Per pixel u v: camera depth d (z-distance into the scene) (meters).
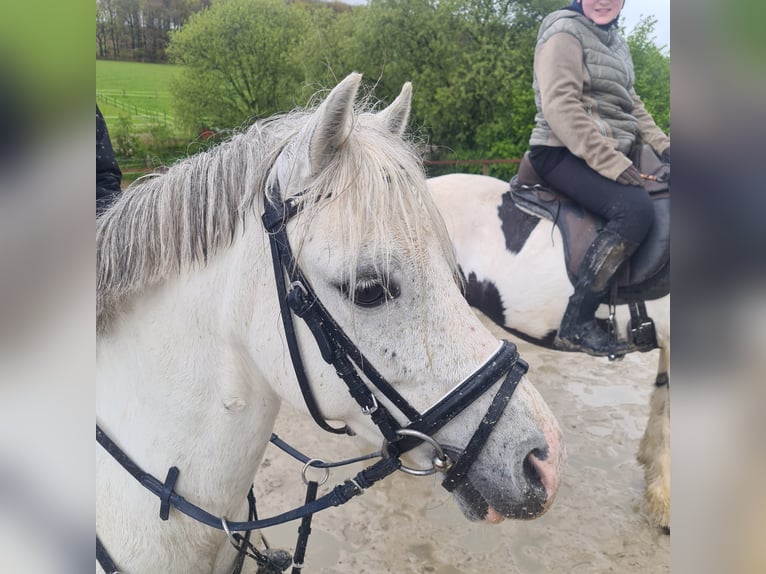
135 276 0.83
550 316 1.99
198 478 0.86
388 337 0.77
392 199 0.76
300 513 0.85
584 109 1.92
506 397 0.80
